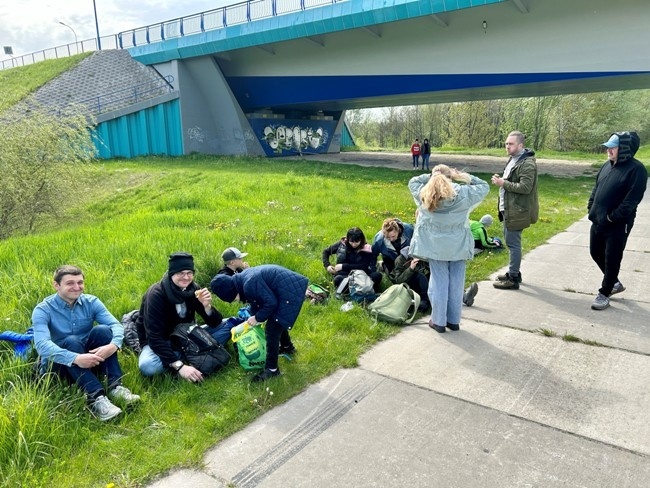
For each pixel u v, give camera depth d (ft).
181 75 93.30
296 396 11.53
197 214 30.60
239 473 8.89
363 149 148.97
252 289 12.03
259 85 94.07
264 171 62.85
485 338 14.55
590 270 21.61
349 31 74.90
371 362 13.21
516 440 9.61
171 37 93.30
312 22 71.56
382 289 18.72
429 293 15.24
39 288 16.20
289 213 32.48
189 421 10.46
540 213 36.78
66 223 41.65
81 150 44.78
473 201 14.20
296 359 13.29
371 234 27.09
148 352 12.55
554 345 13.93
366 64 77.10
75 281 12.14
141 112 88.94
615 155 15.70
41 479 8.72
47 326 11.87
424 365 12.90
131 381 11.85
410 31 69.67
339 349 13.83
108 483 8.67
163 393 11.55
